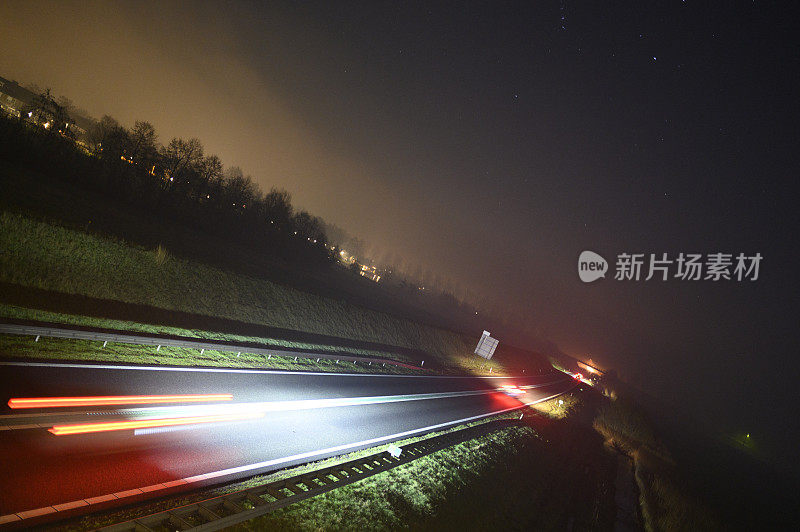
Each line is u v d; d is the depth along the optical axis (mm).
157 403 16656
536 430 39938
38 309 21719
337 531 12328
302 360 33844
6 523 8367
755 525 39625
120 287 30016
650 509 28188
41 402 13633
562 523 22078
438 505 17312
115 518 9656
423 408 32906
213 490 12273
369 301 81375
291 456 16266
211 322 34312
